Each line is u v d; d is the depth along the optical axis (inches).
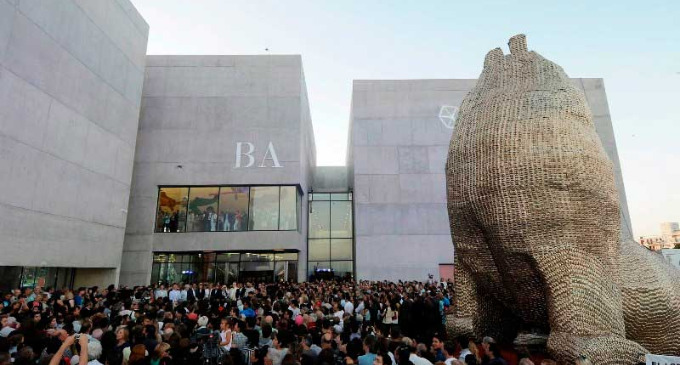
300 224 1104.2
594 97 1191.6
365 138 1138.7
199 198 1050.1
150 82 1097.4
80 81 782.5
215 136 1073.5
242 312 436.5
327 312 489.1
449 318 266.4
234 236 1024.2
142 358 221.0
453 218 256.1
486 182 228.5
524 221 215.5
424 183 1112.2
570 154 213.2
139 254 1004.6
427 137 1137.4
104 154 853.2
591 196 212.4
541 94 231.6
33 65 668.1
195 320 392.8
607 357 186.2
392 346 257.9
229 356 234.7
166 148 1062.4
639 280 222.1
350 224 1275.8
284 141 1077.8
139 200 1031.6
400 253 1075.3
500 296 253.4
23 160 645.3
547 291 212.2
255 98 1098.1
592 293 203.0
